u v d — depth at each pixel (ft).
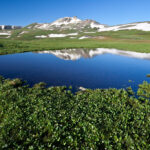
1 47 185.16
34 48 199.72
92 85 60.08
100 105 37.04
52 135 25.27
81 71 85.05
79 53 169.99
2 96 39.37
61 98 41.52
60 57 138.41
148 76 75.15
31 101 37.65
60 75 75.31
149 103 41.37
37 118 29.84
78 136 25.66
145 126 28.63
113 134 26.13
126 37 408.26
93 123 28.71
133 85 60.64
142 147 22.95
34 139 24.36
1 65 96.84
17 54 150.92
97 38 441.68
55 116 30.76
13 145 22.66
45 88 53.57
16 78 64.69
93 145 23.20
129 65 104.53
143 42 294.87
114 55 155.94
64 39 478.18
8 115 30.42
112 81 66.03
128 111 34.30
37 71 82.94
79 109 34.81
